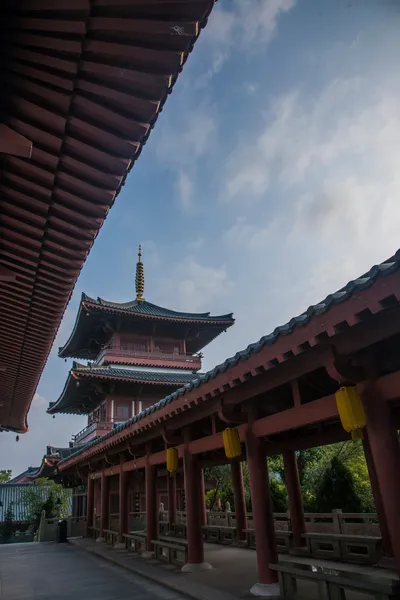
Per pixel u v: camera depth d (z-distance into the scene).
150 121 4.44
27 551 20.03
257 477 9.06
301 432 11.91
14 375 12.56
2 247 6.64
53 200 5.57
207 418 12.06
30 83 4.04
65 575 13.30
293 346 6.33
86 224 6.03
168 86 4.05
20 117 4.40
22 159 4.90
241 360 7.50
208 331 35.94
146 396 31.98
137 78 3.95
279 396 9.61
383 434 6.10
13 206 5.71
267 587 8.45
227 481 26.27
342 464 17.69
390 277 4.65
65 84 3.99
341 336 6.52
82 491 30.84
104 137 4.59
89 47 3.66
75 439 36.06
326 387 8.73
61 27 3.47
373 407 6.31
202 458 13.52
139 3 3.29
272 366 6.98
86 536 23.83
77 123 4.43
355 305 5.21
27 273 7.27
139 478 23.00
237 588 9.35
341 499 16.61
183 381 30.80
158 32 3.53
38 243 6.44
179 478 23.75
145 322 33.09
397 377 6.04
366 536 11.19
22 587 11.70
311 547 12.52
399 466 5.97
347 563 10.78
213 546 16.83
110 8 3.32
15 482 53.94
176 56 3.77
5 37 3.61
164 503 26.72
